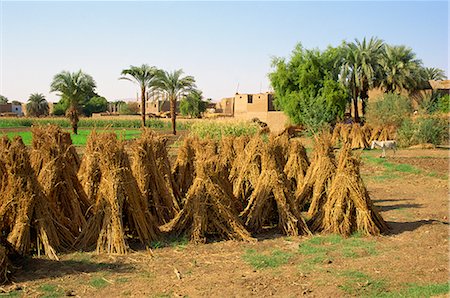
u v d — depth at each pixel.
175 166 13.04
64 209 9.71
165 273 7.81
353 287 7.08
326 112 35.75
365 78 47.16
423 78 49.50
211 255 8.80
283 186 10.51
